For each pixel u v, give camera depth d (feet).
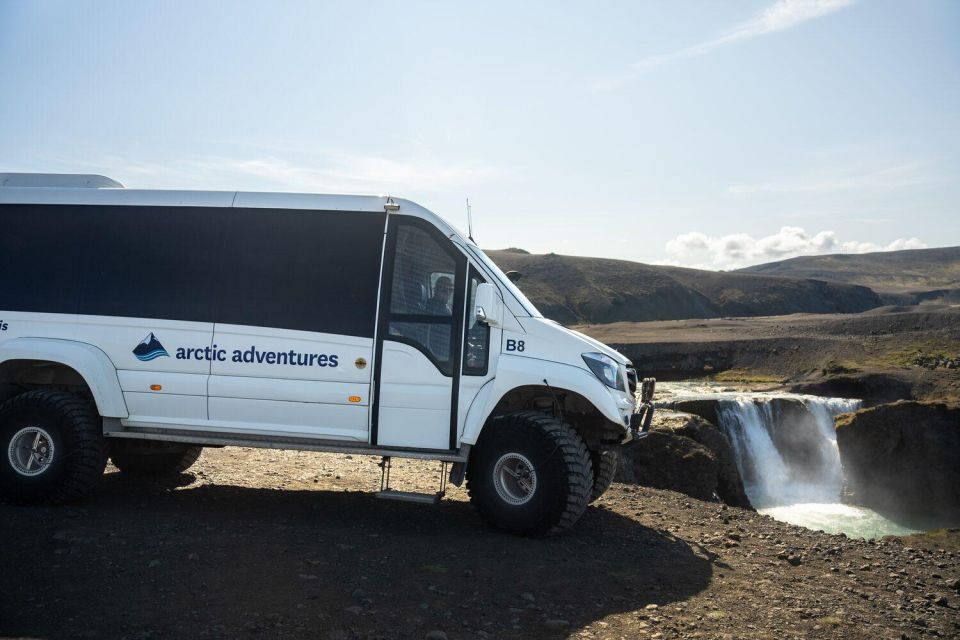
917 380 184.55
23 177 25.02
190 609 14.34
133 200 23.52
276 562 17.42
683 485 60.80
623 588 17.38
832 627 16.07
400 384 21.39
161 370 22.38
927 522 98.94
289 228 22.65
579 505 20.49
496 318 20.72
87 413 22.31
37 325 22.98
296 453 35.50
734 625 15.57
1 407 22.18
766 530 26.45
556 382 20.68
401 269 21.90
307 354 21.77
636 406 22.97
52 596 14.66
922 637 16.19
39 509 21.45
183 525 20.35
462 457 21.06
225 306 22.34
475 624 14.57
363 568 17.39
